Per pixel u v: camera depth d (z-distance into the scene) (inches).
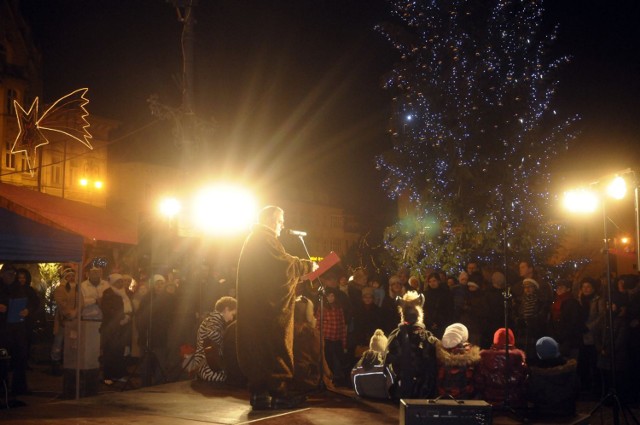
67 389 424.5
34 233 367.9
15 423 277.0
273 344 311.9
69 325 427.2
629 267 940.6
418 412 237.6
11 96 1428.4
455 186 870.4
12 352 456.4
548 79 856.9
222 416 297.1
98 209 571.8
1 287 452.8
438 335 480.1
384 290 580.7
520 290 499.8
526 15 858.1
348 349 494.0
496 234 802.2
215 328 396.8
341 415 305.9
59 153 1566.2
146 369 461.7
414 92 899.4
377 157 924.6
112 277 545.3
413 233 885.8
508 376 328.2
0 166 1398.9
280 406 315.0
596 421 375.6
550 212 842.8
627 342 432.8
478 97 855.1
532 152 847.1
